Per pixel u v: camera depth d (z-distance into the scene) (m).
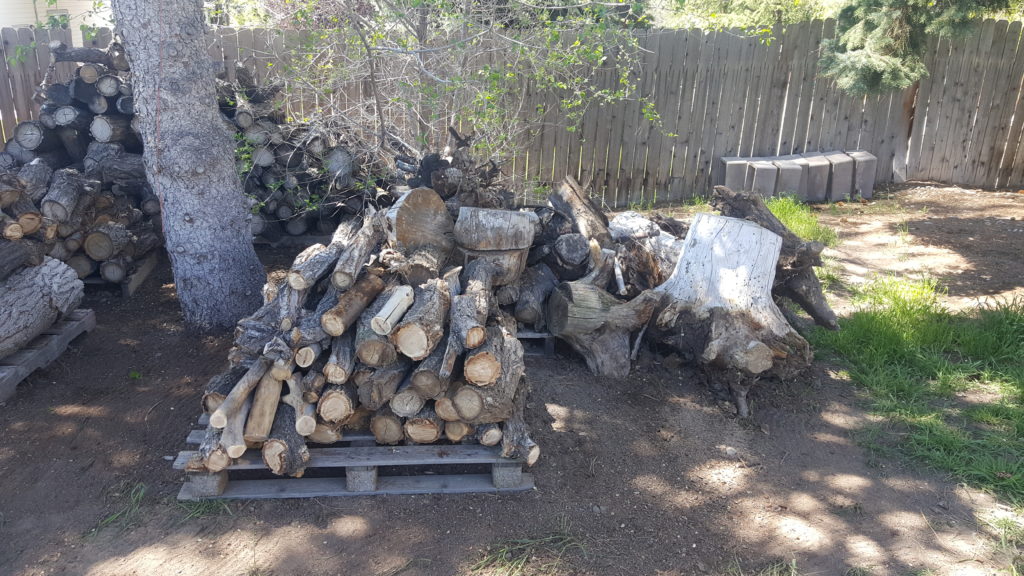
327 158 7.16
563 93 9.02
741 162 9.58
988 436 4.51
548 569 3.48
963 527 3.79
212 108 5.32
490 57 7.84
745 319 4.88
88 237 6.20
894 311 5.93
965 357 5.51
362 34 6.16
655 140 9.59
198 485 3.84
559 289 5.24
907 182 10.40
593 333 5.14
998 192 10.09
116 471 4.09
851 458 4.40
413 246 4.81
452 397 3.85
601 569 3.50
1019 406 4.81
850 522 3.85
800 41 9.56
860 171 9.74
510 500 3.94
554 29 6.75
